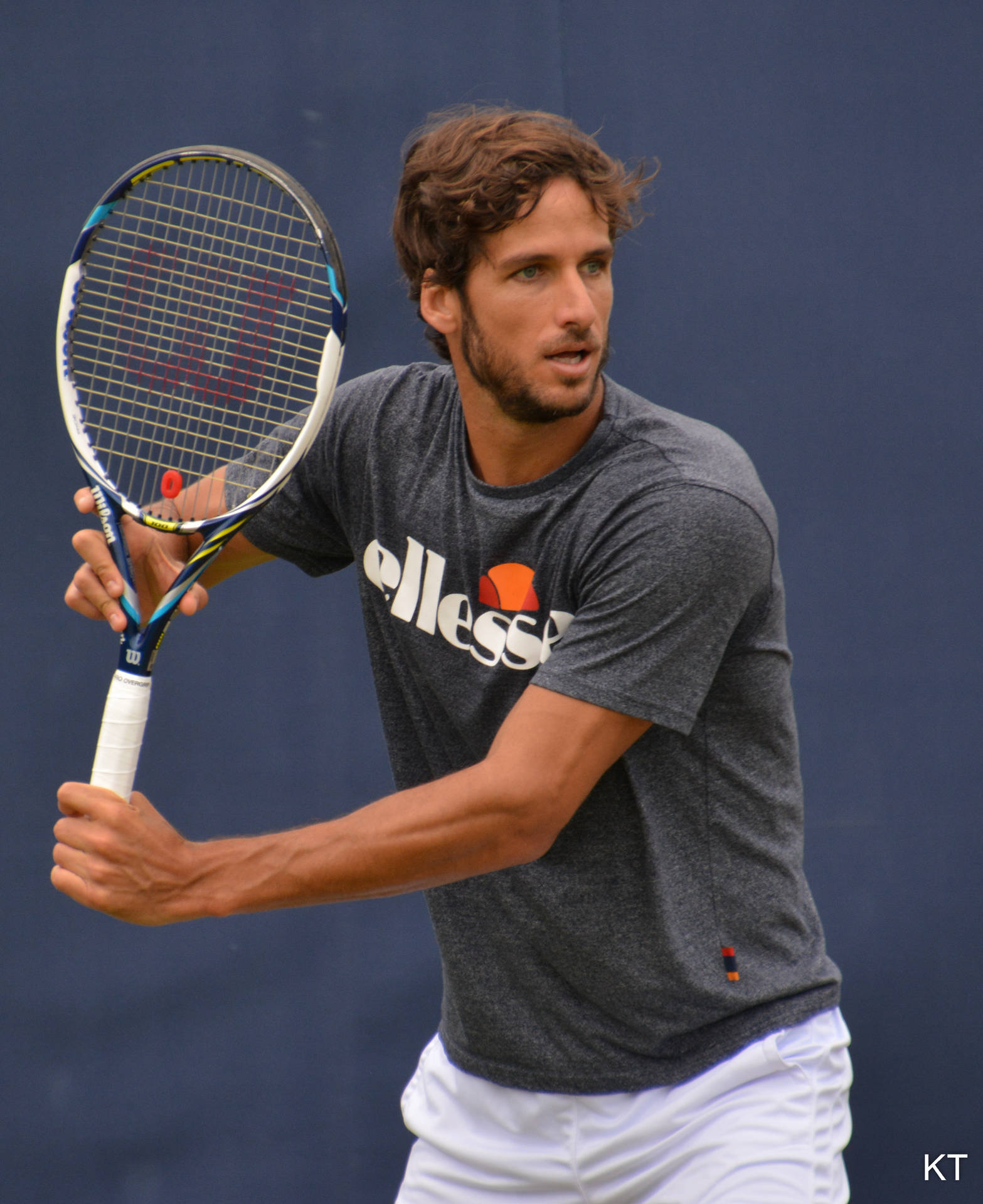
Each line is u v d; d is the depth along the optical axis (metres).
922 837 10.44
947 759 10.45
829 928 10.45
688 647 5.71
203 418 9.77
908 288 10.39
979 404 10.41
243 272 10.09
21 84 10.41
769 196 10.38
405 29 10.36
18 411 10.48
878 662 10.45
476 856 5.74
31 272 10.41
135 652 6.14
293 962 10.56
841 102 10.35
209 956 10.55
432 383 6.78
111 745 6.04
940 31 10.34
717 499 5.63
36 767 10.55
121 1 10.40
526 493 6.11
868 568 10.45
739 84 10.34
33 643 10.56
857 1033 10.41
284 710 10.61
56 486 10.52
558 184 5.63
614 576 5.72
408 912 10.58
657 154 10.34
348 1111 10.55
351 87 10.40
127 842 5.71
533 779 5.66
